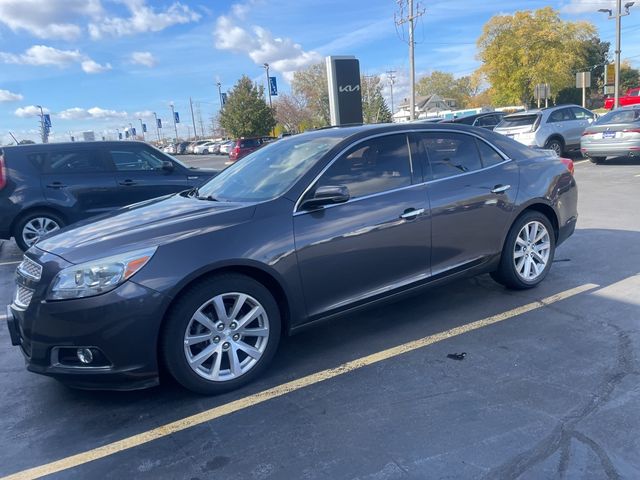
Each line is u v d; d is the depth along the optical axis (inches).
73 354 126.3
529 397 125.1
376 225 154.6
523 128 587.8
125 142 334.3
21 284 134.4
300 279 143.2
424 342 159.8
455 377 137.2
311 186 148.8
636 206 340.2
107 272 122.3
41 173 313.0
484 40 1947.6
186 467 108.3
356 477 101.7
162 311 124.3
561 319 169.5
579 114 627.5
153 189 333.4
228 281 132.5
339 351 158.1
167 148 2842.0
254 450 112.3
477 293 198.7
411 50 1312.7
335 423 120.2
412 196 163.2
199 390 133.3
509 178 186.5
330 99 448.1
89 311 120.6
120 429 124.2
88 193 318.7
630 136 517.3
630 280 200.7
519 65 1888.5
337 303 152.1
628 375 132.0
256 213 140.0
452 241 172.1
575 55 1884.8
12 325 136.8
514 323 168.9
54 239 142.7
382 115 2640.3
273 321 141.1
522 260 193.8
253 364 139.6
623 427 111.1
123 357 123.0
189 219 137.7
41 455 116.0
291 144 175.2
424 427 116.0
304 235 143.1
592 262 227.5
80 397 140.6
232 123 2063.2
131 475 107.0
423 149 171.6
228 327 135.2
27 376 155.5
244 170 176.7
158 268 124.8
